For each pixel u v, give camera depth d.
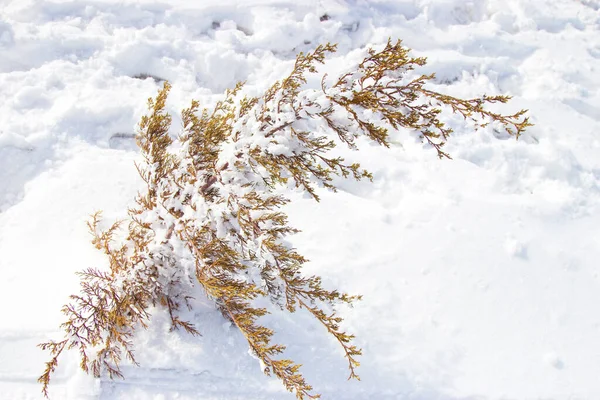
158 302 5.72
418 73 9.07
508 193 7.70
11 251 6.21
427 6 10.09
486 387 5.79
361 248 6.77
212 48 8.64
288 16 9.36
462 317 6.30
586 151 8.37
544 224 7.31
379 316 6.20
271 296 5.22
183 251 5.20
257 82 8.57
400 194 7.60
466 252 6.86
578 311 6.50
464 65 9.31
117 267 5.47
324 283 6.38
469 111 4.19
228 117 5.00
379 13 9.80
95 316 5.11
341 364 5.76
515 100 9.00
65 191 6.76
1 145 6.96
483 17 10.49
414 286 6.51
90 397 5.30
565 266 6.89
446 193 7.45
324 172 4.49
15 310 5.72
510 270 6.76
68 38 8.23
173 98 7.93
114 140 7.65
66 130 7.34
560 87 9.29
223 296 5.00
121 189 6.86
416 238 6.94
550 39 10.16
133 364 5.43
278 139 4.33
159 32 8.69
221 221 4.65
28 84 7.68
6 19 8.31
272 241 4.49
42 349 5.00
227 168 4.64
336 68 8.86
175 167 5.17
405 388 5.70
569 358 6.09
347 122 4.25
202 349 5.58
